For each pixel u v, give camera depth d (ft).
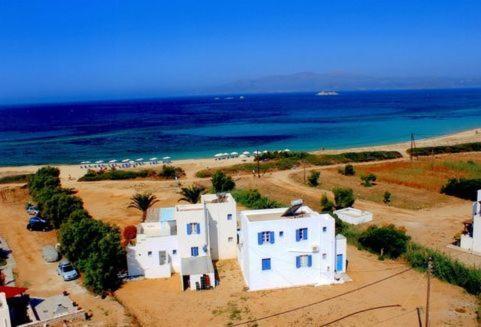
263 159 388.57
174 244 155.94
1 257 173.27
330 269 144.66
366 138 542.98
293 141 538.06
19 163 445.37
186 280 148.05
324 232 143.02
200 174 336.49
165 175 335.26
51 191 230.89
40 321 118.52
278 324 121.08
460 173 315.99
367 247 175.11
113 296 140.36
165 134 645.51
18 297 130.00
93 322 121.70
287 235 141.38
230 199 173.47
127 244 167.84
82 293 141.38
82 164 410.52
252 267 141.38
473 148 423.23
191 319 125.29
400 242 164.96
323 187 289.12
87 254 151.64
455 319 121.39
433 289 140.15
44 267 163.12
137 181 322.34
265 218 149.18
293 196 264.72
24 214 238.89
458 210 230.68
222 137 592.19
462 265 147.33
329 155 393.29
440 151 415.03
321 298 135.23
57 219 203.41
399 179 300.81
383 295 136.36
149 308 132.16
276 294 138.92
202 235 154.40
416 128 624.59
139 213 232.73
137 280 152.97
